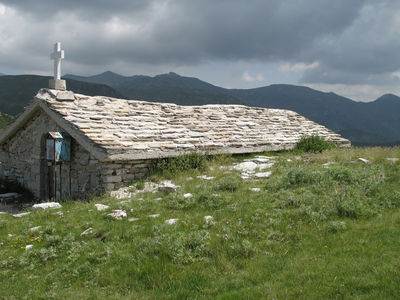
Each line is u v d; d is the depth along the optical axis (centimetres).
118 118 1295
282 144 1612
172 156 1205
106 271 493
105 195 985
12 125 1417
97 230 638
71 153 1195
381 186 777
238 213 675
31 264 544
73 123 1106
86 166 1129
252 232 579
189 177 1102
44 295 448
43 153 1321
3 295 461
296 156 1462
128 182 1104
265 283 425
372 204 676
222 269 470
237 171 1145
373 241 512
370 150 1334
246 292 409
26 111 1320
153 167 1179
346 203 650
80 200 1075
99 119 1227
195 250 519
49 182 1317
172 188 881
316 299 382
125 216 710
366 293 384
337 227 567
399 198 693
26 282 494
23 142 1433
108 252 540
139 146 1107
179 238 549
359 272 429
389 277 407
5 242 642
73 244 594
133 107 1487
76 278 492
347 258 468
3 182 1452
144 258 511
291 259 485
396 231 541
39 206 880
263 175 1046
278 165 1216
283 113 2189
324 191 777
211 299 404
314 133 1917
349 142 1941
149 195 900
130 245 565
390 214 627
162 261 495
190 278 454
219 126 1602
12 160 1511
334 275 427
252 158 1445
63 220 729
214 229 607
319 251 500
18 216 835
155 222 655
